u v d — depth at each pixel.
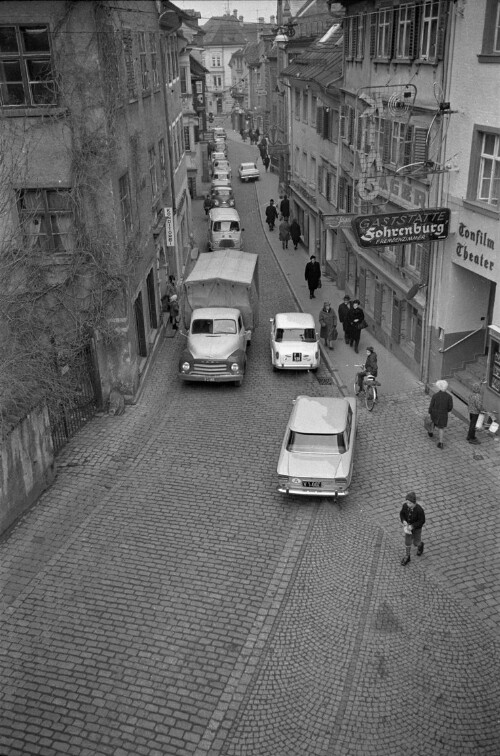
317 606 11.44
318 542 13.17
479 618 11.08
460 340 18.81
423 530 13.41
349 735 9.03
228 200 48.12
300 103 37.78
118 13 18.28
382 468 15.71
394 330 22.58
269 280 32.66
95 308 17.72
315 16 46.91
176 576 12.13
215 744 8.94
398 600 11.55
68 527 13.55
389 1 20.80
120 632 10.80
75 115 16.22
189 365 20.19
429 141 17.48
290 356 21.28
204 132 58.38
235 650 10.47
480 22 15.48
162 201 27.17
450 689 9.72
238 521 13.84
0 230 16.81
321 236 33.34
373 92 22.61
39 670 10.05
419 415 18.23
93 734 9.04
